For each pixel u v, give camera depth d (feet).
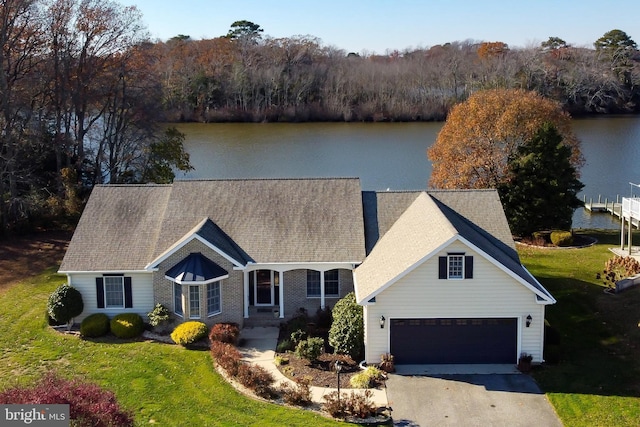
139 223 104.12
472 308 83.61
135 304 98.53
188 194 107.04
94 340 93.30
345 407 71.67
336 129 372.38
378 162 266.16
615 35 421.59
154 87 178.19
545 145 145.48
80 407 54.08
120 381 79.56
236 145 312.71
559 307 103.81
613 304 101.60
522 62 407.44
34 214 150.82
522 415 72.13
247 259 98.48
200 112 401.08
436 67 432.66
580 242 144.77
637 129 334.65
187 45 442.91
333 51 493.77
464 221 101.19
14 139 151.43
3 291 113.60
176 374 81.82
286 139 332.80
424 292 83.25
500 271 82.58
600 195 202.28
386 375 82.58
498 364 85.40
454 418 71.67
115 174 172.45
